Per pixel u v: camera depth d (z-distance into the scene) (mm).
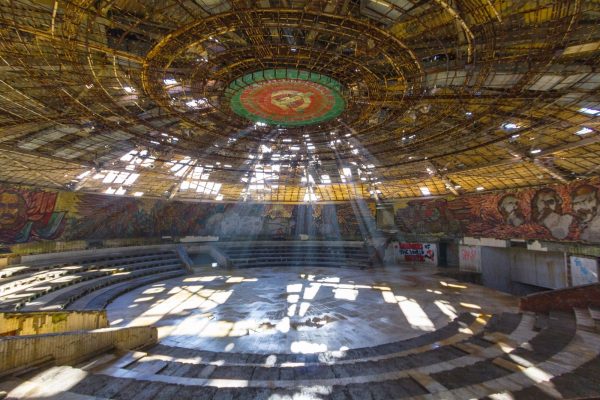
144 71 12109
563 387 7387
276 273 30688
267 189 39156
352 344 13391
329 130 19812
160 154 25297
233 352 12414
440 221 35375
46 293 19109
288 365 9859
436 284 25562
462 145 22000
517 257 32875
